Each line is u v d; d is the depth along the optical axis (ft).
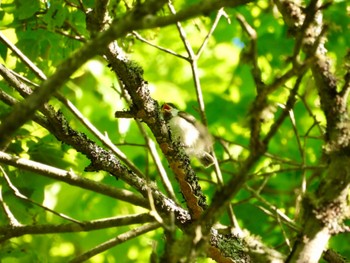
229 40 52.29
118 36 13.69
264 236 38.55
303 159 22.81
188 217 23.73
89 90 47.32
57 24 27.58
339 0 40.32
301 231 17.80
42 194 33.35
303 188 22.99
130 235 26.32
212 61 53.57
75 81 47.34
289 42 43.93
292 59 15.55
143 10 13.98
